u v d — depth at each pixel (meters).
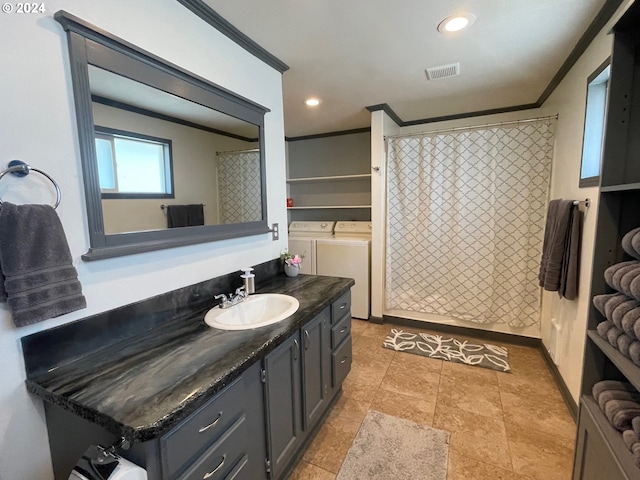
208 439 0.96
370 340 3.01
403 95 2.71
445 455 1.63
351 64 2.11
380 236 3.27
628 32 0.96
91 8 1.08
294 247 3.75
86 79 1.05
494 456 1.62
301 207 3.93
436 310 3.14
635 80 0.97
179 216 1.45
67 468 0.99
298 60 2.05
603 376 1.11
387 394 2.17
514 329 2.90
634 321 0.85
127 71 1.18
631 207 1.01
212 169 1.63
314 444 1.72
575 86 2.03
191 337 1.26
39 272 0.91
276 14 1.55
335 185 4.12
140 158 1.27
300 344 1.52
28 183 0.93
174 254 1.44
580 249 1.89
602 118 1.73
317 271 3.66
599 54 1.66
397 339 3.02
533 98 2.79
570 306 2.03
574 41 1.84
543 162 2.60
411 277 3.22
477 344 2.90
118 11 1.16
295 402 1.50
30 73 0.92
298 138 4.27
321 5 1.48
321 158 4.17
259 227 1.99
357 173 3.98
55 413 0.98
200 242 1.54
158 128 1.34
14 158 0.90
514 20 1.62
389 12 1.54
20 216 0.88
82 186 1.06
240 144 1.82
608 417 0.98
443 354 2.71
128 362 1.06
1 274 0.86
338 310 1.97
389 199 3.23
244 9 1.50
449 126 3.32
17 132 0.90
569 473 1.51
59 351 1.02
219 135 1.67
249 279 1.78
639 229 0.89
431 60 2.07
